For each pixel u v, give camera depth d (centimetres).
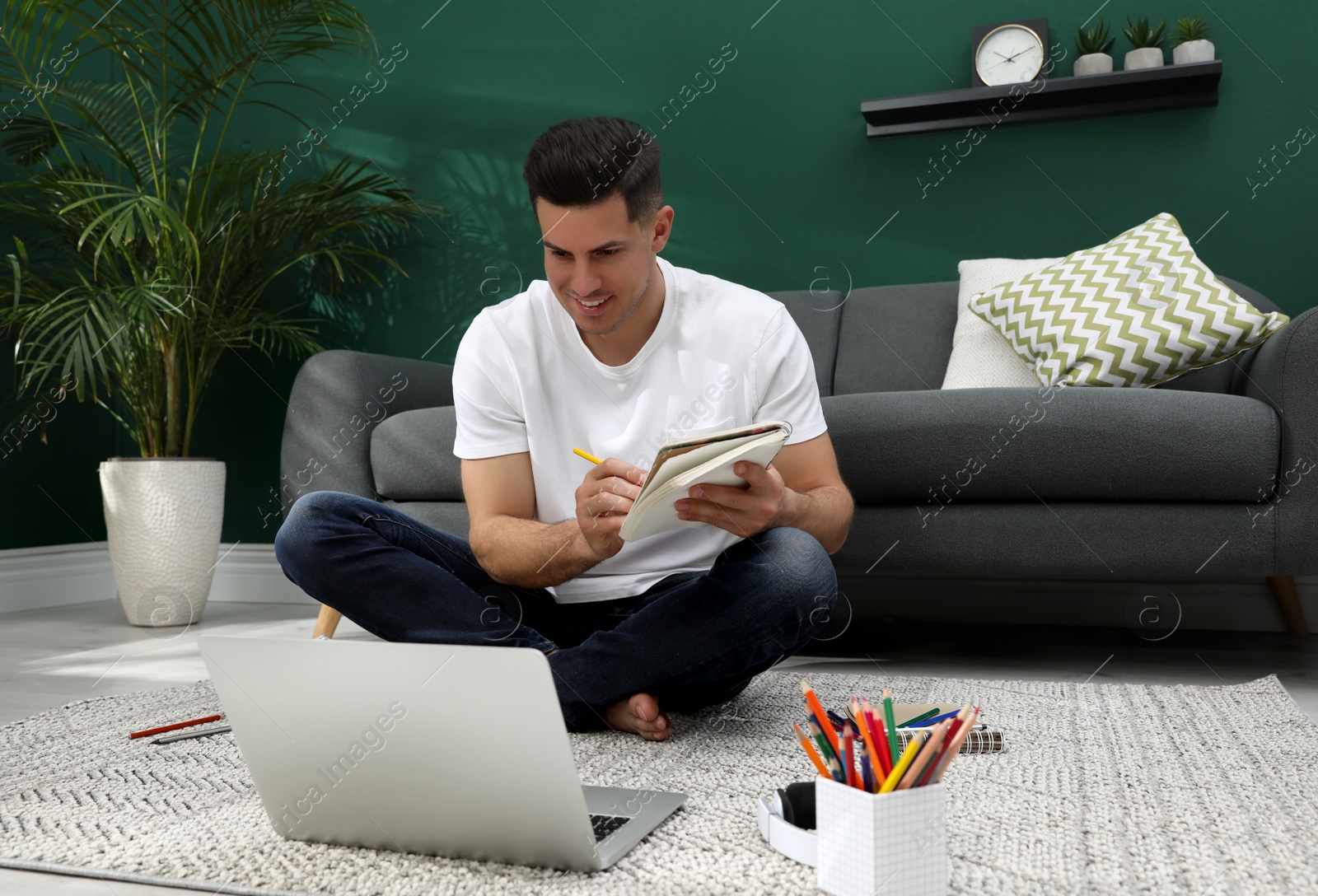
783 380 134
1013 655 202
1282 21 234
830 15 267
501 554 124
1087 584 240
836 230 266
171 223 245
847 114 266
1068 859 83
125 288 246
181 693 165
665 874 81
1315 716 143
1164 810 96
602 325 120
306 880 81
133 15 306
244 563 309
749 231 273
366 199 302
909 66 261
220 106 314
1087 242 247
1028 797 100
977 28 252
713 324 134
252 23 289
